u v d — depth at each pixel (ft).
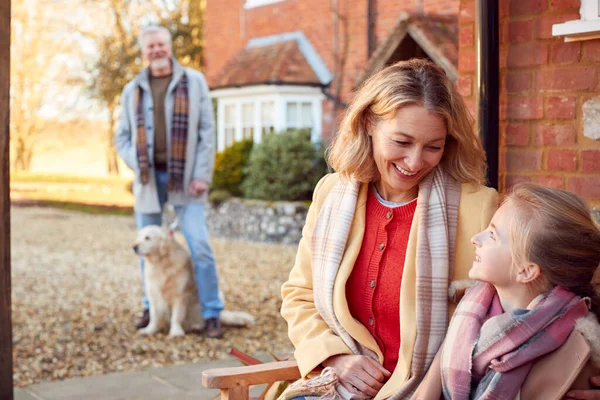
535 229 5.71
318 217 7.38
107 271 30.50
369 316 6.96
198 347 17.16
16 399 13.37
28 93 70.79
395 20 40.60
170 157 17.71
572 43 8.87
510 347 5.61
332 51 45.09
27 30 69.21
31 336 18.44
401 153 6.49
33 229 47.06
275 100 45.11
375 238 7.04
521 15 9.30
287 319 7.44
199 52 60.85
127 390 13.87
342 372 6.77
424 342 6.41
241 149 42.09
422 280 6.51
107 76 66.69
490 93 9.29
